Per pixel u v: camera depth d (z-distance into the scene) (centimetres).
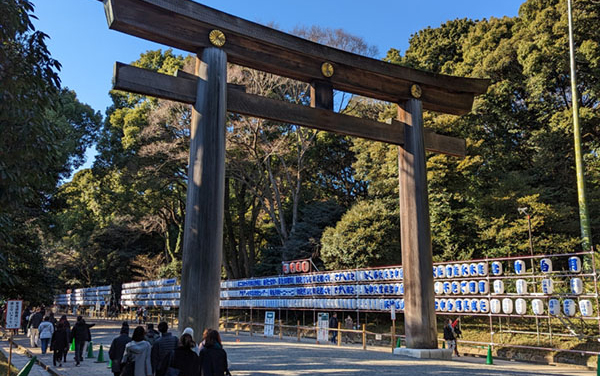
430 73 1512
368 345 2127
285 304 2523
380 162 2788
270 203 3347
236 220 4097
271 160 3509
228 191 3738
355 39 3089
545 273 1773
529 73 2669
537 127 2930
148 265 4531
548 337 1728
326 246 2645
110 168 3947
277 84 3002
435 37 3766
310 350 1688
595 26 2498
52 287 2900
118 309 4953
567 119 2498
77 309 5819
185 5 1087
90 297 5284
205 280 1004
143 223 3988
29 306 2802
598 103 2772
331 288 2291
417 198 1428
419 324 1373
